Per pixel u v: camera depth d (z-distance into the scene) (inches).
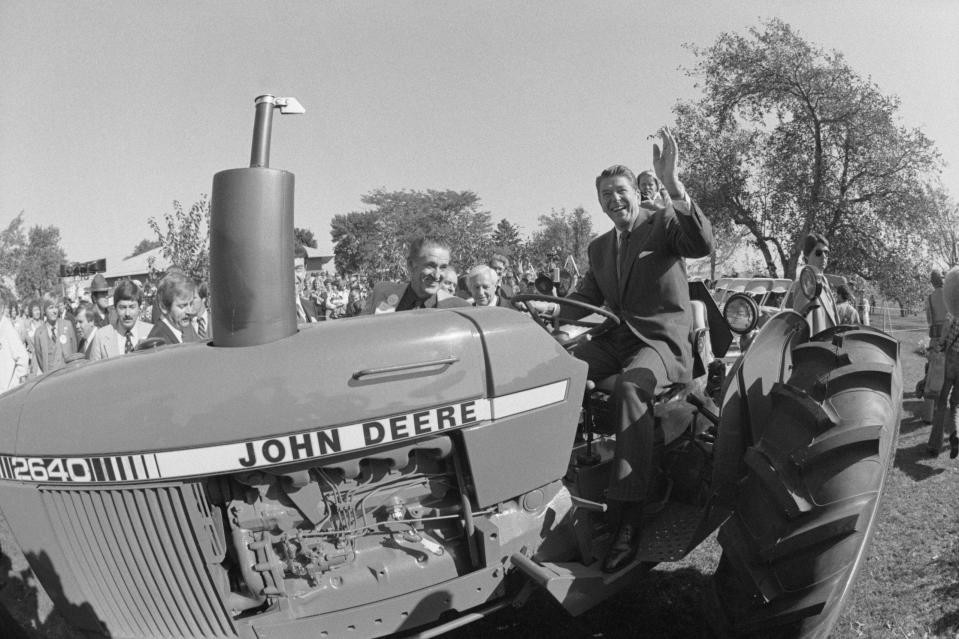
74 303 456.8
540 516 113.7
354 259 2402.8
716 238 1182.9
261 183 96.6
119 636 102.7
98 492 97.7
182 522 97.2
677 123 1184.2
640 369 127.0
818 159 1098.1
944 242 1086.4
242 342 97.8
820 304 159.3
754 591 109.1
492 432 105.8
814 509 106.3
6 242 1269.7
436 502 109.0
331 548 103.0
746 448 123.4
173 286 187.6
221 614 100.1
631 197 138.5
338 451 97.4
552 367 110.4
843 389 116.3
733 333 141.3
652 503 133.3
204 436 93.6
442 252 159.3
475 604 108.3
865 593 143.1
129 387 95.7
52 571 101.2
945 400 231.5
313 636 100.5
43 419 96.6
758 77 1106.1
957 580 143.6
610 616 142.6
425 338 102.1
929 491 201.5
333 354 97.8
